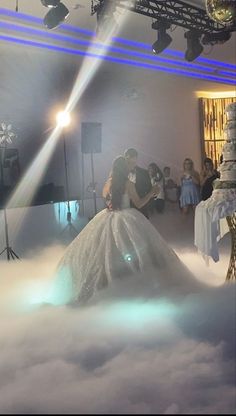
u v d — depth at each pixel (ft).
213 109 48.57
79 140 38.83
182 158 46.19
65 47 30.17
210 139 48.52
